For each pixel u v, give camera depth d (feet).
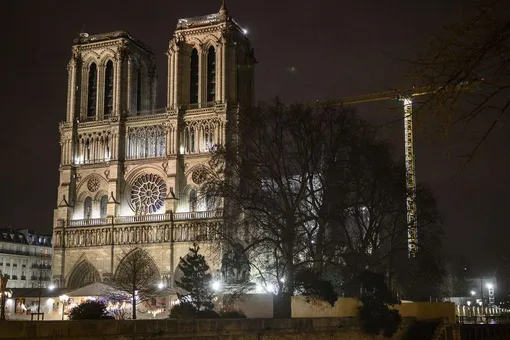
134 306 335.06
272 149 275.59
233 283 282.77
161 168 497.05
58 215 512.22
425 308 295.69
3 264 655.35
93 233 500.33
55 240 508.53
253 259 281.54
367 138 280.72
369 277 242.99
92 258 497.46
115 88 521.65
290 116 277.03
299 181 276.62
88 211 517.14
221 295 305.32
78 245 502.79
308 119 277.23
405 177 298.56
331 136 278.46
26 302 447.01
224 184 285.43
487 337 338.95
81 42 539.29
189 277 285.84
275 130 276.82
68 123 527.40
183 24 519.19
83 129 524.93
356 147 283.38
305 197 272.10
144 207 498.28
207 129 491.72
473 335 320.50
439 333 266.77
